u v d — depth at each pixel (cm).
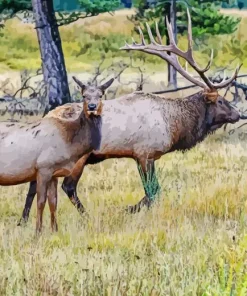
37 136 3097
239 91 9031
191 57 3969
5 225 3322
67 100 6800
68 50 15950
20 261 2620
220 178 4066
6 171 3095
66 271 2462
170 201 3541
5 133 3105
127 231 3050
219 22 10506
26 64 14888
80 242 2872
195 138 3875
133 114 3738
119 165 4944
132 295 2267
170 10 10250
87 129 3123
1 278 2414
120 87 9494
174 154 5344
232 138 6228
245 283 1941
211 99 3878
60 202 3744
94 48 16025
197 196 3603
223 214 3378
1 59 15150
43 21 6731
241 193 3681
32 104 7581
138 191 4019
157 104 3791
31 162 3095
